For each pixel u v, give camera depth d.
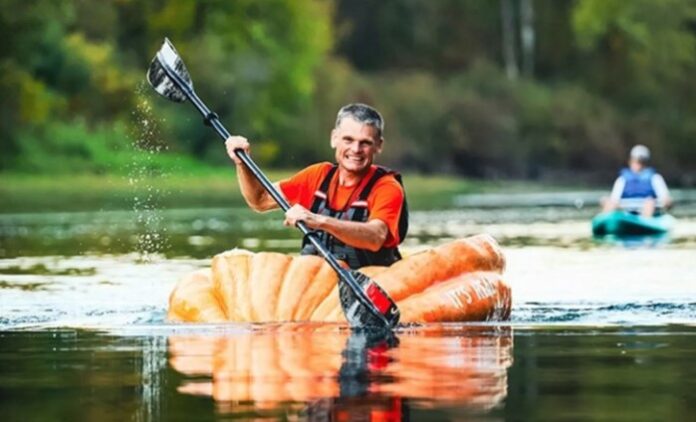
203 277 23.23
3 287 29.78
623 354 18.41
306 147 122.81
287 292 22.27
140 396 15.12
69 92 101.81
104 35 110.19
